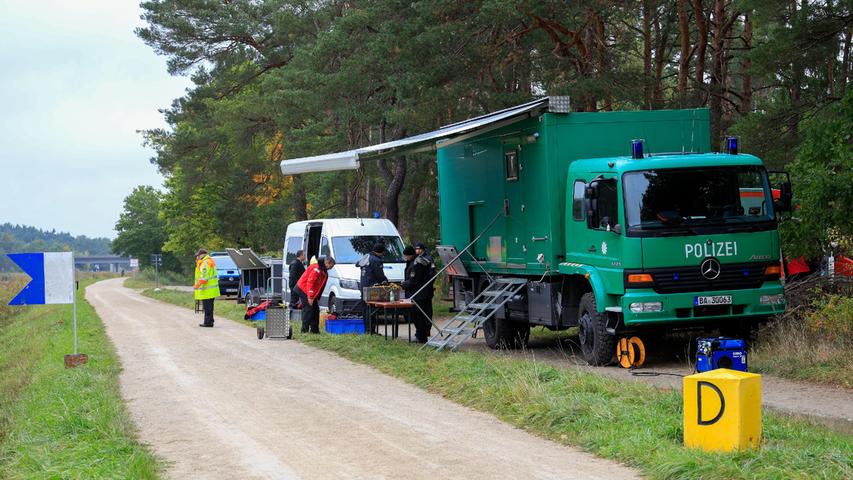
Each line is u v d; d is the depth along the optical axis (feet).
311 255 85.35
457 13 85.51
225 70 148.46
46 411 35.88
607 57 93.50
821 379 41.22
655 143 52.26
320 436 31.68
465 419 34.40
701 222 46.75
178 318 95.91
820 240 51.70
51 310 139.44
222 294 148.25
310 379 46.09
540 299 54.34
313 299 69.92
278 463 27.71
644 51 107.34
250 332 75.46
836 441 26.81
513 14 78.43
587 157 51.80
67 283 53.83
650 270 46.09
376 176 125.08
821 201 48.42
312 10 115.03
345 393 41.39
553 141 51.57
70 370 49.65
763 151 75.15
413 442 30.30
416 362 49.06
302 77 102.83
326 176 122.21
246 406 38.27
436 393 40.86
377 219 83.56
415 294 58.49
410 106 84.99
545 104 51.37
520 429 32.19
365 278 66.23
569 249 51.21
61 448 28.99
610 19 90.07
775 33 72.08
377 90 99.71
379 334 66.54
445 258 66.44
